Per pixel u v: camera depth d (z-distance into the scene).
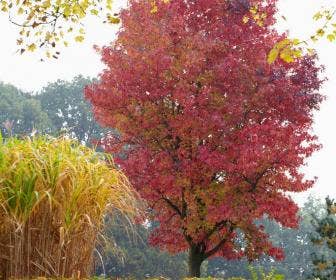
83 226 7.09
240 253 19.27
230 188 16.64
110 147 19.09
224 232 18.92
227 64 17.00
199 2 18.59
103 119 18.73
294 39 7.52
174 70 17.41
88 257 7.09
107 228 7.72
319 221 18.72
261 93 16.94
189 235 18.45
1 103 62.44
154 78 17.62
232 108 16.98
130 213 7.68
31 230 6.82
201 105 17.33
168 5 18.39
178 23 18.02
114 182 7.58
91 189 7.16
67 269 6.85
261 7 18.56
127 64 17.94
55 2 8.48
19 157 6.94
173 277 49.19
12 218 6.61
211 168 16.39
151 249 48.41
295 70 18.42
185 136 17.36
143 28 18.33
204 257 18.67
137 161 17.06
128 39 18.39
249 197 16.69
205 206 17.83
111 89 17.91
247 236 18.77
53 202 6.90
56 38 8.70
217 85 17.58
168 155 17.17
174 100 18.05
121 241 45.56
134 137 19.03
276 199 16.94
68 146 7.63
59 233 6.90
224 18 18.88
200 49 17.55
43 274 6.75
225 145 16.61
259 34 18.91
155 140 18.62
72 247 6.90
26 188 6.75
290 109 17.59
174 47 18.22
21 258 6.63
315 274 18.06
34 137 7.62
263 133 16.41
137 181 17.12
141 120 17.91
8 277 6.67
